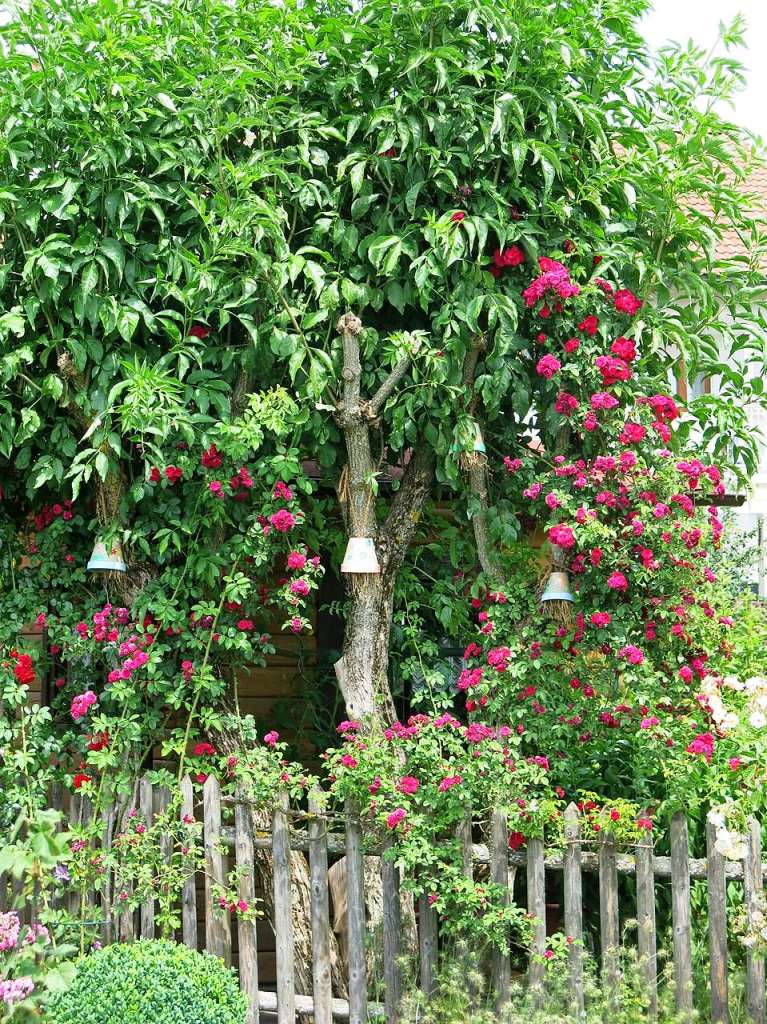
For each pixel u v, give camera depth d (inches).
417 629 222.7
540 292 196.4
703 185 211.5
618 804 179.2
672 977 175.3
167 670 199.6
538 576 211.6
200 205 184.4
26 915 197.3
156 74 196.7
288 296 202.1
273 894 199.2
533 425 219.1
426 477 210.7
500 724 199.8
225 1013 159.5
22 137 191.8
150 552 204.5
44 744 198.2
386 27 195.0
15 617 208.8
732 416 228.7
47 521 212.2
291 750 259.4
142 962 161.8
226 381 202.7
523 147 193.0
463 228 200.1
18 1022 143.1
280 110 200.8
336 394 203.3
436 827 177.6
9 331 194.4
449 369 199.2
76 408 197.5
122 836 186.7
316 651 263.1
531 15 200.8
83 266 190.7
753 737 186.7
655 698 187.2
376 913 200.2
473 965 176.4
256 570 203.6
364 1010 180.2
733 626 213.8
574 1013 171.8
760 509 362.0
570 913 175.5
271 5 200.1
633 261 208.4
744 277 223.5
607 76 208.8
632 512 193.9
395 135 198.4
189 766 196.2
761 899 171.3
